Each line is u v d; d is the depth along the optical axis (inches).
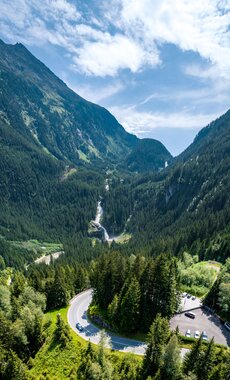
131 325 2940.5
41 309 3543.3
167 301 2967.5
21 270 7549.2
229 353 2191.2
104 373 2298.2
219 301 3137.3
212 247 5265.8
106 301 3422.7
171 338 2182.6
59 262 7539.4
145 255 6314.0
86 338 2947.8
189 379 2016.5
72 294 4141.2
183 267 4404.5
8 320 3019.2
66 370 2610.7
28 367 2738.7
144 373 2261.3
